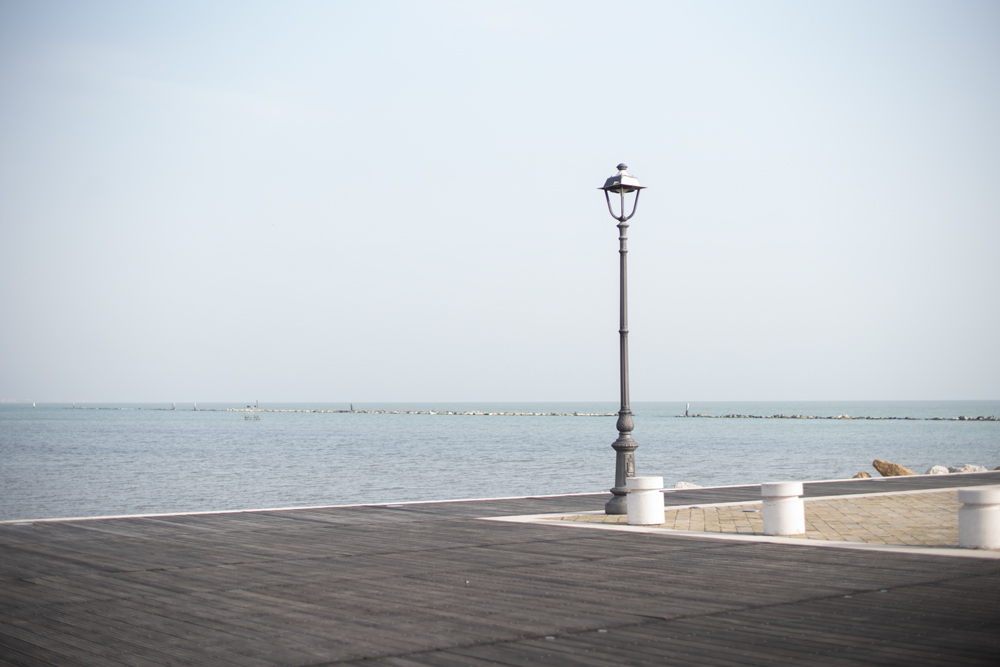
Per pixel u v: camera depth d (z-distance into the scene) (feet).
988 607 24.71
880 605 25.05
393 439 296.71
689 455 203.21
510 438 302.45
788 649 20.29
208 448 241.55
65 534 41.37
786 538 39.22
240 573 31.04
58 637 21.86
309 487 127.13
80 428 416.26
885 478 75.97
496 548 36.91
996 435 316.19
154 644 21.12
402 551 36.09
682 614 24.13
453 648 20.67
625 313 49.57
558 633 22.08
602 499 58.90
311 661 19.60
